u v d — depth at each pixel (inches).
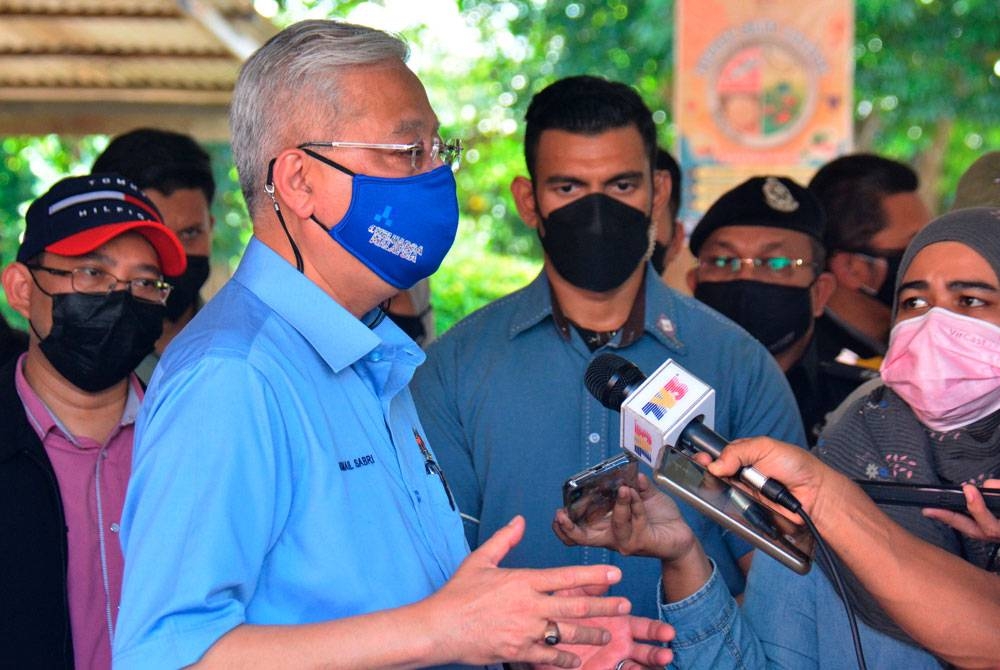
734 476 74.5
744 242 138.9
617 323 115.2
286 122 77.0
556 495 111.0
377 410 80.4
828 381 145.3
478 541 113.1
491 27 580.4
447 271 362.9
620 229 111.0
